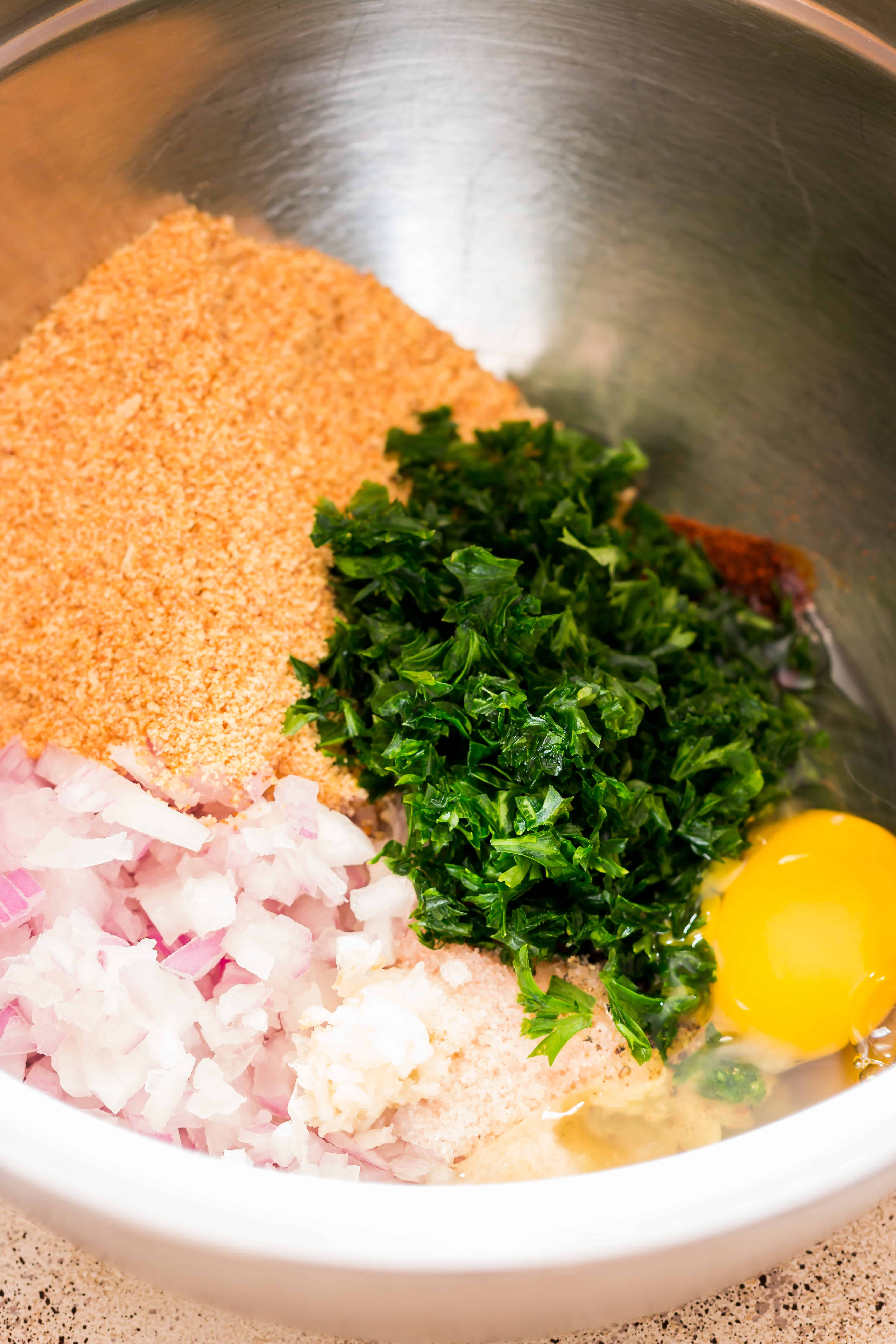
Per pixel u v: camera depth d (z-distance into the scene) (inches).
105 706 12.4
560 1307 9.8
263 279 14.3
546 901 12.4
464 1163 11.7
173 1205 9.2
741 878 13.1
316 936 12.5
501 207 14.7
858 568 14.6
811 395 14.3
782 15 12.1
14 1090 9.5
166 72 12.9
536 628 12.6
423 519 13.8
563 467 14.8
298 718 12.6
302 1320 10.3
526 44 13.2
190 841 12.1
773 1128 9.5
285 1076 11.9
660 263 14.4
